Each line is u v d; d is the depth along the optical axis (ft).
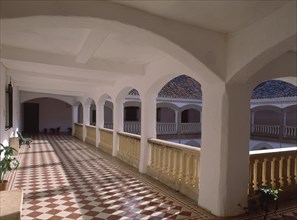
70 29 15.39
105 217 15.37
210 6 12.25
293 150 19.53
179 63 20.02
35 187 20.98
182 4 12.03
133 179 24.02
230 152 15.96
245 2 11.85
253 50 13.73
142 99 27.20
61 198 18.45
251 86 16.76
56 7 10.62
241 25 14.15
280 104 65.26
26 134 70.49
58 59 21.53
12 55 19.65
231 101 15.93
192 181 19.19
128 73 25.44
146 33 13.19
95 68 23.30
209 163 16.92
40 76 30.40
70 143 51.47
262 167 18.20
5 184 18.45
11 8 9.96
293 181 19.43
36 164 29.96
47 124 82.69
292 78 20.08
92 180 23.39
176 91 75.36
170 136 75.41
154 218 15.38
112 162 32.04
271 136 67.62
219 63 15.34
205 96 17.48
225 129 15.90
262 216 15.98
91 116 77.66
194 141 79.10
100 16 11.44
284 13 12.04
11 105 34.19
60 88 46.37
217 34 15.23
